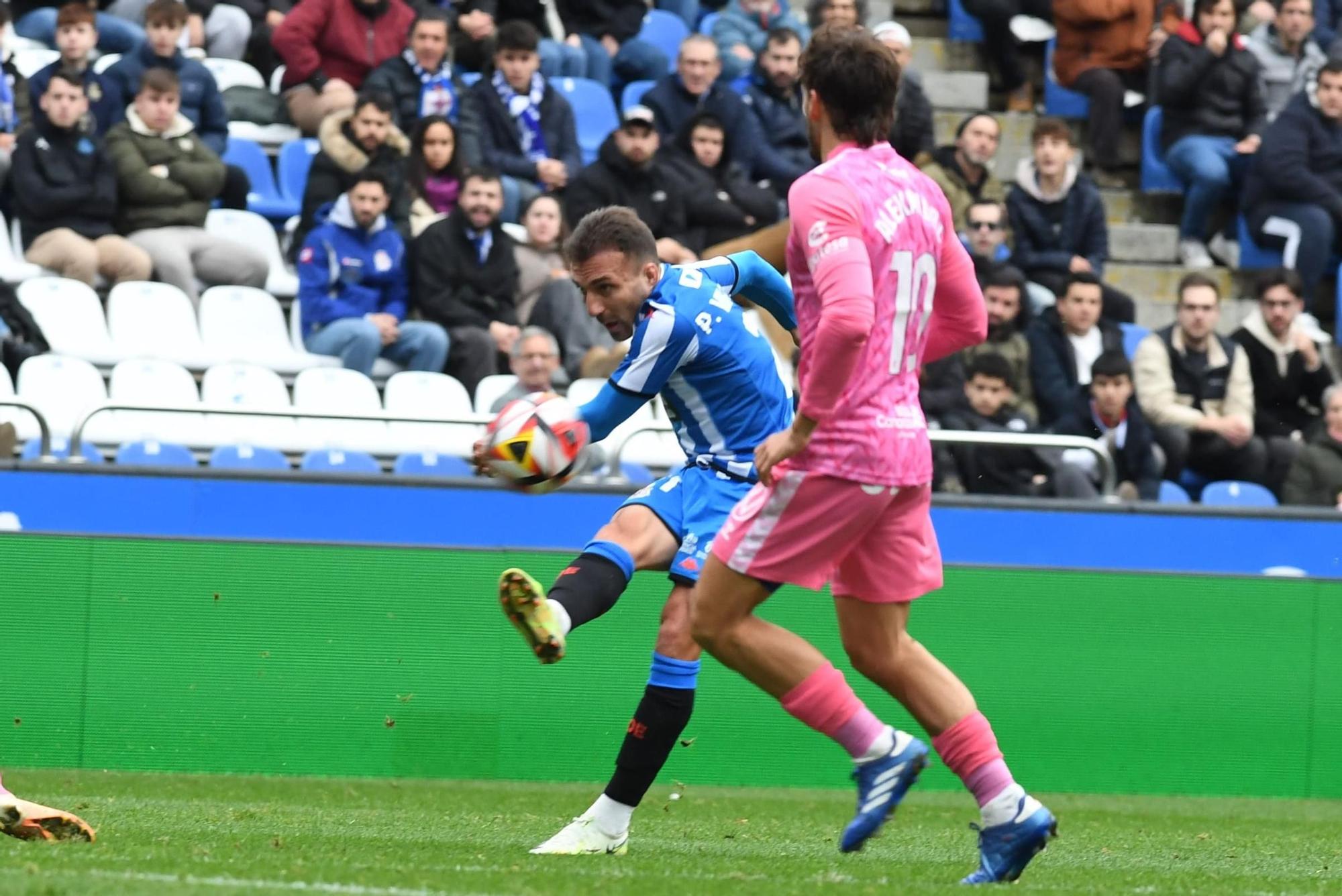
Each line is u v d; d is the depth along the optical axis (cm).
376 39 3700
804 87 1374
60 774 2441
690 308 1520
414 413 2500
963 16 4547
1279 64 4372
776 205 3594
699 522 1590
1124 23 4322
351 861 1435
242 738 2542
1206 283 3272
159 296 3167
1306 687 2838
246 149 3634
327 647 2570
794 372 3148
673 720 1600
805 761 2717
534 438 1459
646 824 2034
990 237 3453
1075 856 1817
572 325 3231
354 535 2655
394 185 3338
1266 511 2925
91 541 2503
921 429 1353
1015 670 2767
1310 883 1587
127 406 2498
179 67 3416
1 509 2525
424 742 2594
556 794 2462
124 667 2509
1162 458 3216
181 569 2530
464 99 3597
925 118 3734
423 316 3250
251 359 3166
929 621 2753
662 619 1606
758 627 1373
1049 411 3222
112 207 3203
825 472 1310
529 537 2705
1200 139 4184
